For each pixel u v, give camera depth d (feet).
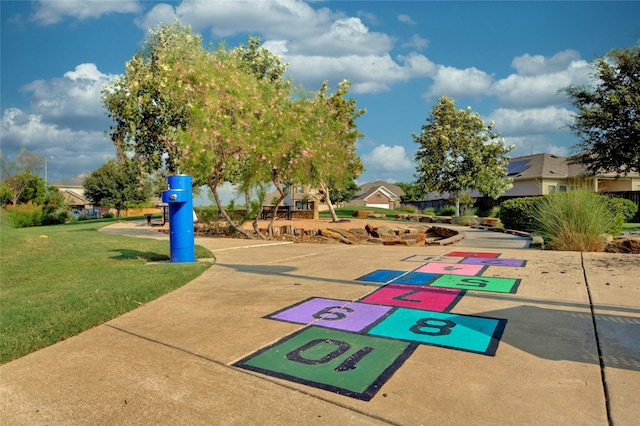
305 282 20.94
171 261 27.63
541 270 22.41
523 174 114.32
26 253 32.07
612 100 57.62
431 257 28.45
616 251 28.81
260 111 40.19
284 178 41.32
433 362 11.02
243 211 56.54
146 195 168.04
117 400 9.68
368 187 242.17
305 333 13.47
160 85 51.06
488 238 43.93
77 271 25.26
